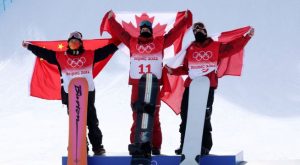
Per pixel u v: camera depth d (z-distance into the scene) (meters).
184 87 18.61
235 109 33.31
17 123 32.56
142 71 18.09
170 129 29.09
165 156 17.53
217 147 24.91
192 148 16.94
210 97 17.77
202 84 17.47
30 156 23.80
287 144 25.17
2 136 29.19
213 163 17.48
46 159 22.86
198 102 17.38
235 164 17.42
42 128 30.80
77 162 17.45
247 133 27.88
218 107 33.78
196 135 17.05
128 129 29.33
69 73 18.20
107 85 39.97
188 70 18.31
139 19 19.84
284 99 35.12
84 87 17.77
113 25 18.47
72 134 17.64
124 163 17.77
